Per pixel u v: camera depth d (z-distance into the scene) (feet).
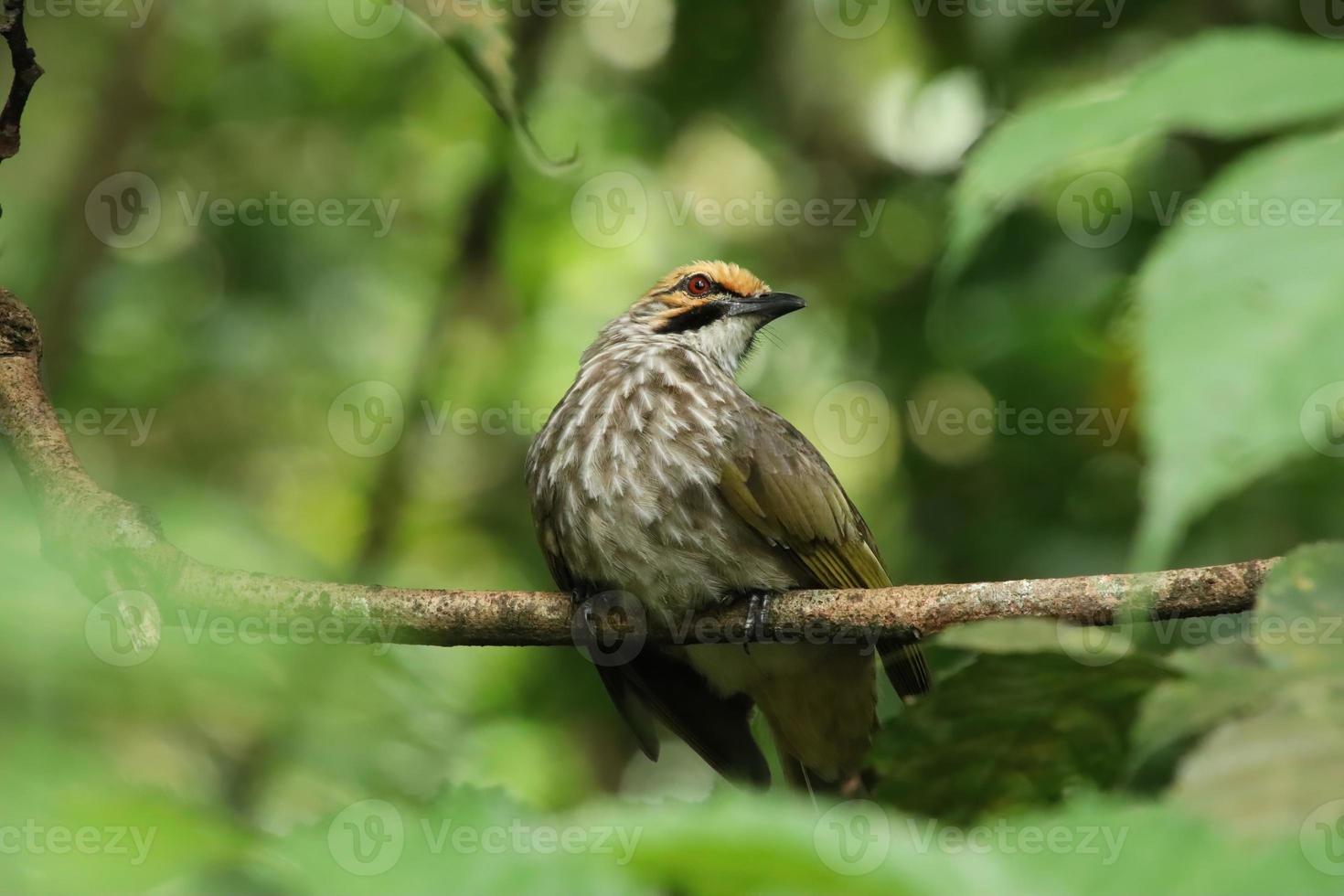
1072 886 6.53
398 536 51.21
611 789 52.65
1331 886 6.48
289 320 61.98
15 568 10.82
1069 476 44.70
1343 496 35.96
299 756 17.01
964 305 43.34
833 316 57.26
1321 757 7.56
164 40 64.75
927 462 48.11
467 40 18.08
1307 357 5.94
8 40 19.93
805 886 6.61
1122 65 37.40
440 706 29.68
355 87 65.36
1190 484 5.89
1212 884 6.55
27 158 67.31
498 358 57.52
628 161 57.41
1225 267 6.33
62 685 10.25
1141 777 11.83
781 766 36.04
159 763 12.66
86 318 60.34
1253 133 7.85
